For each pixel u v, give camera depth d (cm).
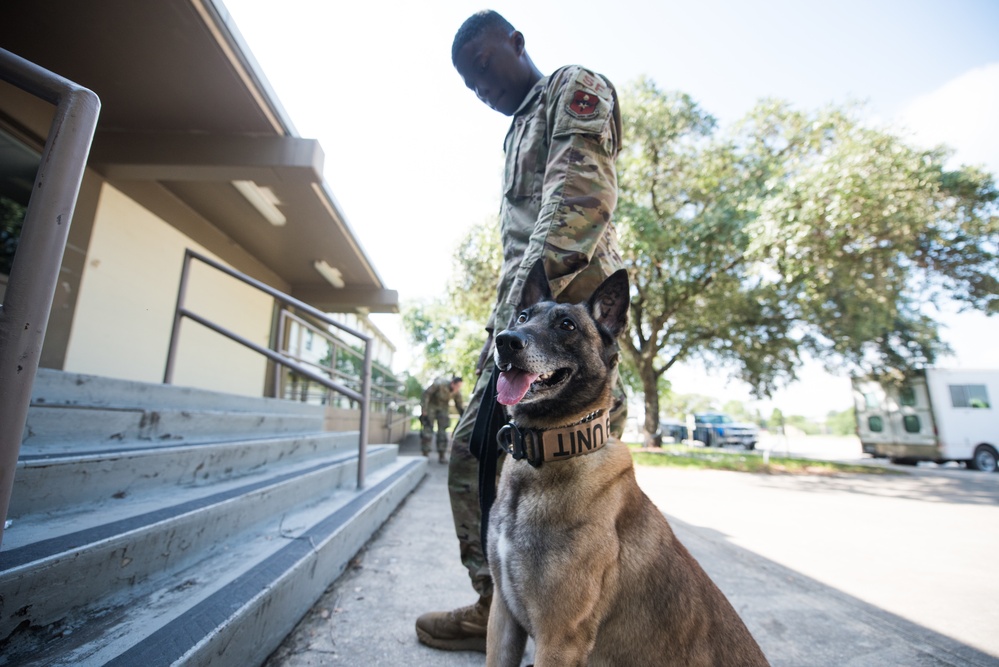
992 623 268
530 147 218
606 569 148
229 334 402
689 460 1270
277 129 543
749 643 158
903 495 823
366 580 274
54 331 506
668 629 149
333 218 762
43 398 247
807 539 464
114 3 381
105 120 526
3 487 107
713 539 442
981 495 841
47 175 117
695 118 1389
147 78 466
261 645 177
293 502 313
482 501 181
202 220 757
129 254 609
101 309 568
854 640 241
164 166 540
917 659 223
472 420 208
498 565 158
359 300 1111
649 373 1684
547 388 167
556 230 178
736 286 1418
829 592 313
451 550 344
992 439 1516
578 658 139
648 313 1584
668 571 156
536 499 153
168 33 414
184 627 147
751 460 1348
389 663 187
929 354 1611
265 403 514
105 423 257
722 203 1299
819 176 971
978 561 400
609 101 197
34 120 466
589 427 158
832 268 1139
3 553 138
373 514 369
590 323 185
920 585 333
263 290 414
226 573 194
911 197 976
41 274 114
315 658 186
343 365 1541
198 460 274
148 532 177
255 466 338
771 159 1354
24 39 416
